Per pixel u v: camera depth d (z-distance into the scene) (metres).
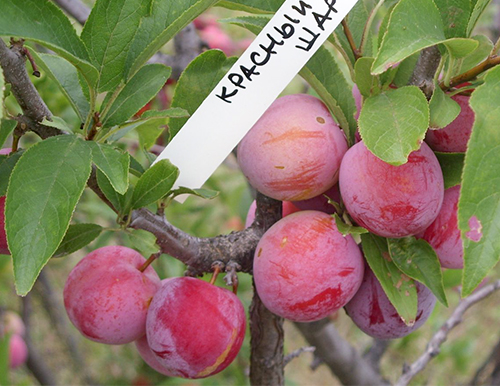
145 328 1.30
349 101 1.19
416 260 1.13
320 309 1.15
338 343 2.10
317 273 1.13
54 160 0.95
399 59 0.85
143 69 1.13
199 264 1.30
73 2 2.05
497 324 4.96
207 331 1.18
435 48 1.06
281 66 1.09
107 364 4.57
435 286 1.11
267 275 1.16
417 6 0.90
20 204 0.91
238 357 2.94
